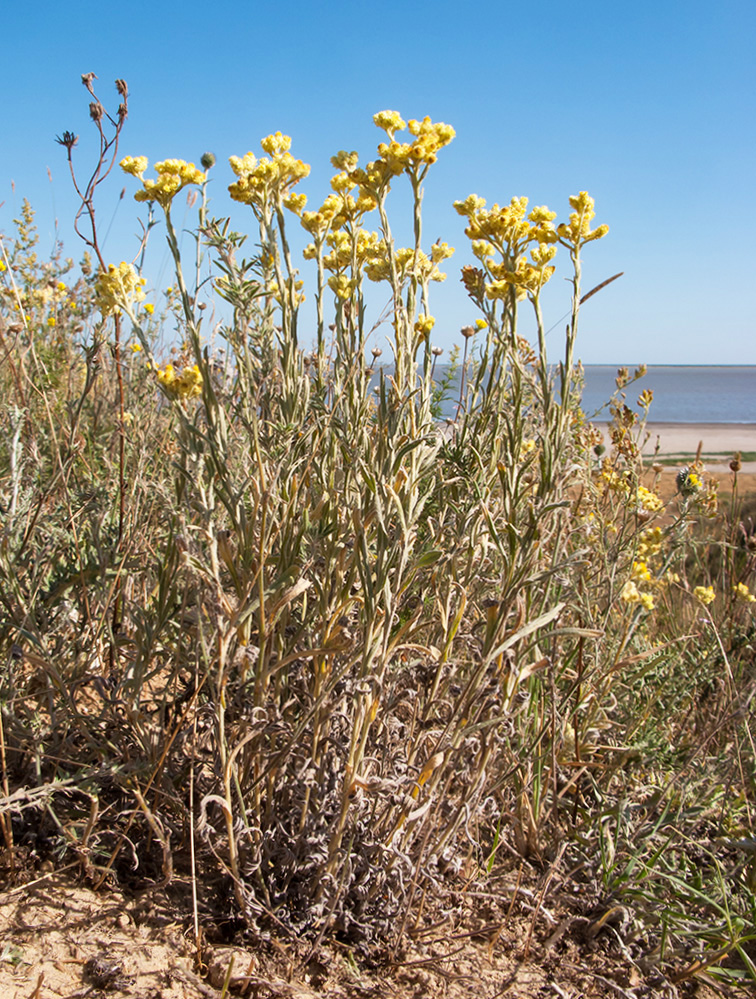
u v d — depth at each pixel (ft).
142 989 4.83
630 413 9.44
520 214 5.78
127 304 5.21
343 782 5.50
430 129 5.36
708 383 429.79
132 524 7.26
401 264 6.28
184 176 5.29
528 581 5.45
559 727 7.36
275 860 5.66
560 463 5.94
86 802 6.19
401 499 5.25
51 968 4.86
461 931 6.08
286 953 5.32
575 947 6.11
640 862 6.61
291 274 5.45
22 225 16.34
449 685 6.09
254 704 5.26
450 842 6.12
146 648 5.68
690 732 8.91
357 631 5.75
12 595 6.20
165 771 6.00
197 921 5.12
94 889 5.59
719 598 11.35
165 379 4.88
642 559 8.79
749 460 35.32
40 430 9.03
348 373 5.85
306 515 5.35
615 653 8.15
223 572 6.09
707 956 6.00
